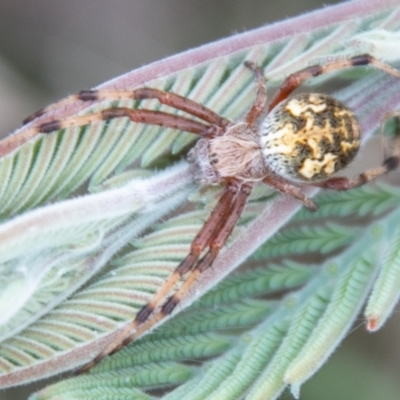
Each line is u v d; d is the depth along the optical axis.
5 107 0.14
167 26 0.15
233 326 0.13
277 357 0.13
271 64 0.13
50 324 0.13
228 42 0.13
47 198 0.13
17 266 0.13
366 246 0.13
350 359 0.14
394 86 0.13
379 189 0.13
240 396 0.13
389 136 0.13
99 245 0.13
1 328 0.13
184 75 0.13
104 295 0.13
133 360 0.13
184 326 0.13
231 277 0.13
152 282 0.13
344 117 0.13
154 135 0.13
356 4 0.13
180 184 0.13
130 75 0.13
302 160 0.13
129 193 0.13
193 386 0.13
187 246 0.13
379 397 0.14
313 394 0.14
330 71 0.13
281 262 0.13
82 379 0.13
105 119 0.13
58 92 0.15
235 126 0.13
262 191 0.13
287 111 0.13
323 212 0.13
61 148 0.13
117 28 0.15
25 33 0.15
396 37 0.13
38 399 0.13
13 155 0.13
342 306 0.13
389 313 0.12
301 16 0.13
